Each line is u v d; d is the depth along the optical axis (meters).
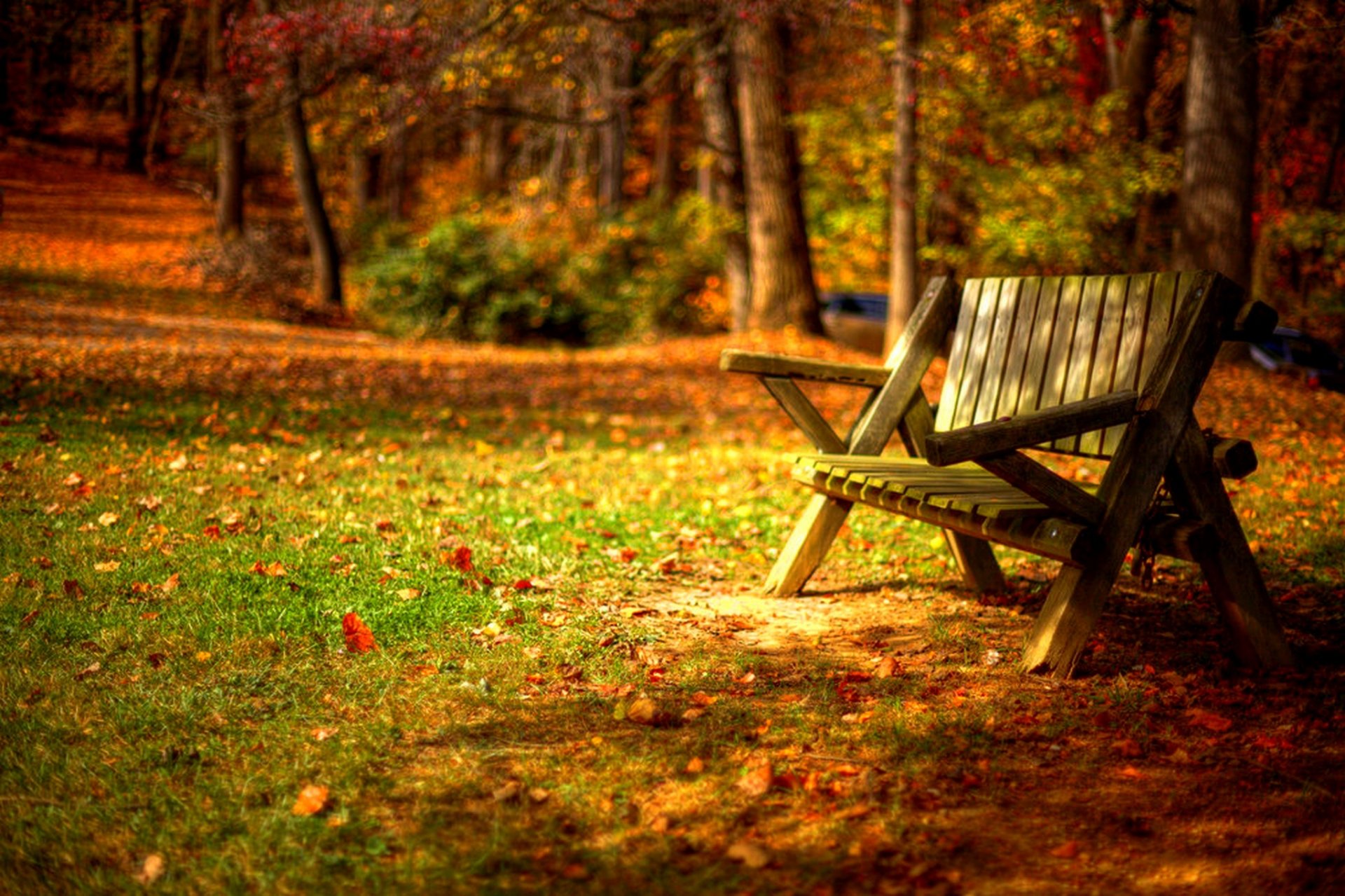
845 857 2.39
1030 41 14.10
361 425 8.82
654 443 9.12
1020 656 3.78
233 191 24.17
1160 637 4.13
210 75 16.06
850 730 3.07
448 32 12.90
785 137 16.55
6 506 4.95
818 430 4.60
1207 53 12.99
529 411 10.77
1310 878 2.32
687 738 3.00
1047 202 17.06
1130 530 3.55
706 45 17.52
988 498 3.70
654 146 35.59
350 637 3.62
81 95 23.75
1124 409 3.53
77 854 2.33
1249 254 13.21
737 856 2.37
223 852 2.36
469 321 19.95
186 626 3.67
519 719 3.11
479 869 2.30
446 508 5.77
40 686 3.13
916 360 4.77
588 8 13.72
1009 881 2.32
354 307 22.47
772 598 4.67
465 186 29.94
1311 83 17.64
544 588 4.43
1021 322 4.45
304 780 2.67
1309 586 4.85
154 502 5.19
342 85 14.16
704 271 20.50
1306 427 10.45
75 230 24.41
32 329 13.07
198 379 10.52
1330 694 3.43
